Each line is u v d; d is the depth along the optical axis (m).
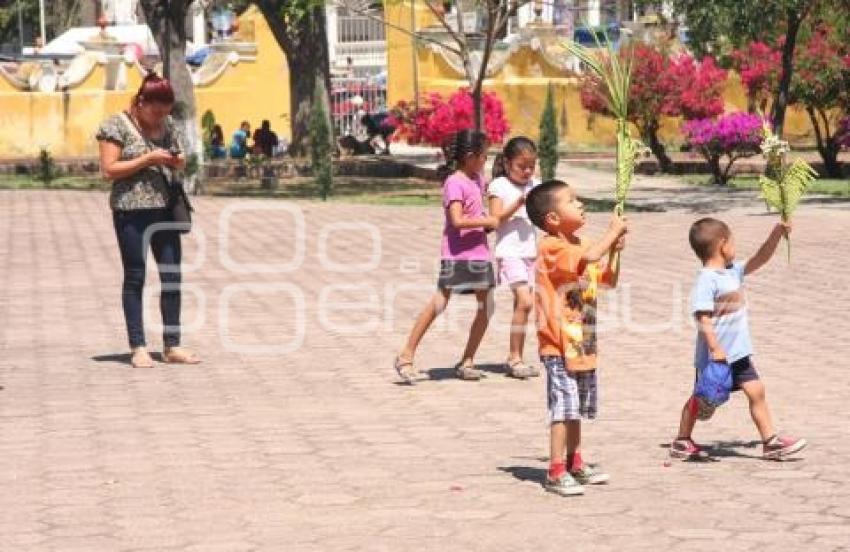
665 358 18.75
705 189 48.19
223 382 17.58
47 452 14.08
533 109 69.69
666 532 11.22
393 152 66.31
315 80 57.62
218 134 63.41
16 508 12.09
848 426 14.88
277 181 52.12
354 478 12.96
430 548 10.85
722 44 52.88
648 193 46.41
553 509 11.91
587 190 48.31
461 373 17.62
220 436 14.69
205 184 51.50
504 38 75.94
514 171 17.47
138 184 18.58
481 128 45.69
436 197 45.88
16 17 103.12
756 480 12.81
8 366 18.67
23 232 33.62
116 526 11.52
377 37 87.88
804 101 53.22
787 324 21.09
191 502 12.20
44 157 53.38
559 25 71.81
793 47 46.50
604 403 16.12
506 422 15.27
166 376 17.97
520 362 17.72
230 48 71.12
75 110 67.38
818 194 44.41
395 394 16.78
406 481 12.84
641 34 58.09
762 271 26.45
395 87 71.94
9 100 66.62
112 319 22.20
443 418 15.48
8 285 25.66
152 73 18.91
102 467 13.45
